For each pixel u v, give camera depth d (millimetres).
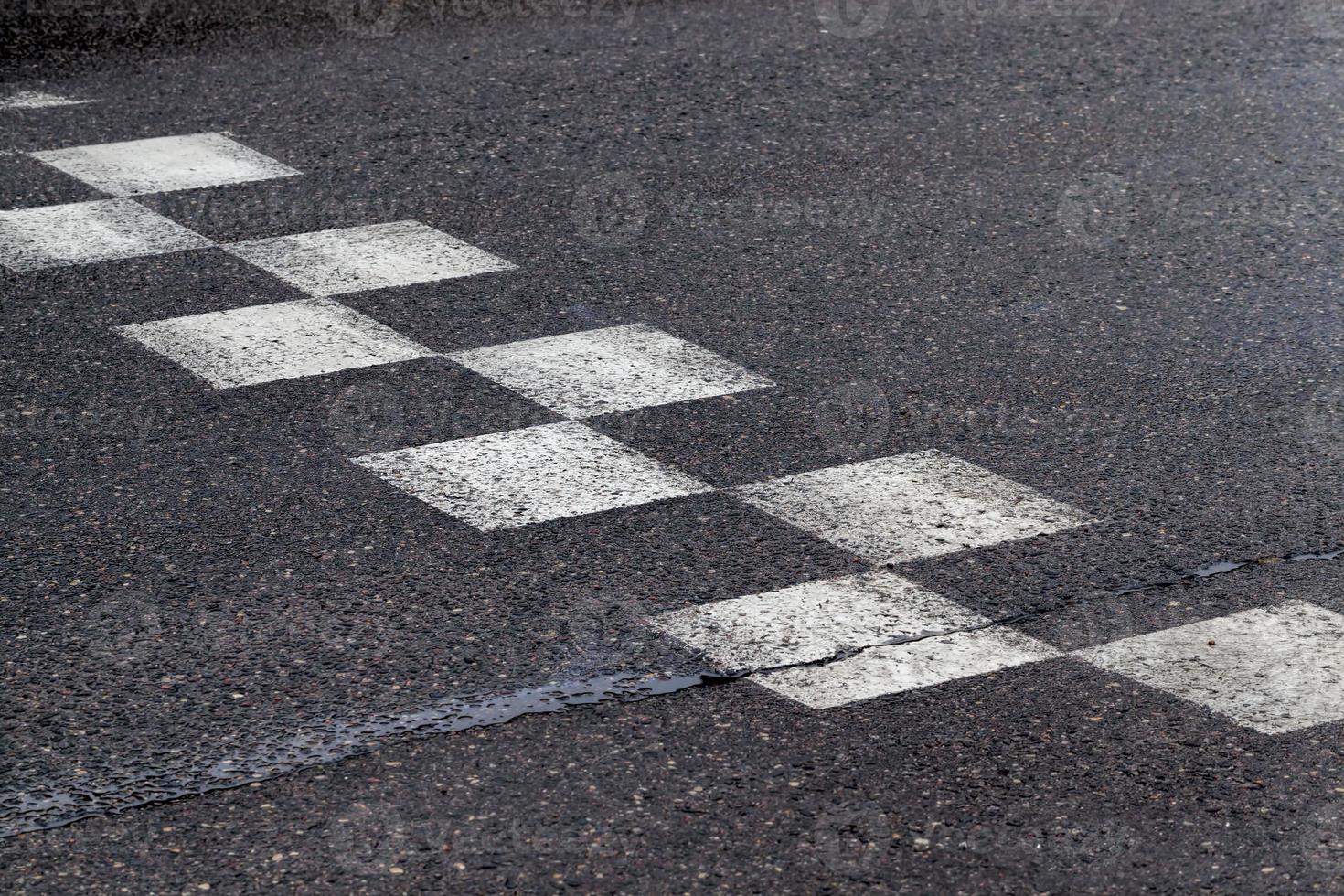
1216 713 11195
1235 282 17953
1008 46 25391
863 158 21266
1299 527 13477
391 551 13062
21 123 22219
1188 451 14641
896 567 12938
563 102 23047
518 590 12586
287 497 13852
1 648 11820
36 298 17391
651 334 16859
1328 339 16656
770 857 9844
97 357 16219
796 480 14188
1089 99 23312
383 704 11258
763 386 15789
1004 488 14070
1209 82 23953
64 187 20219
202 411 15234
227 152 21344
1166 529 13453
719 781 10516
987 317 17188
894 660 11773
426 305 17406
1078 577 12820
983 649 11914
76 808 10250
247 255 18500
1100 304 17438
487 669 11641
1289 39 25719
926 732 11000
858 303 17516
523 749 10820
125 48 24984
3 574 12727
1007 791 10430
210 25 26047
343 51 24969
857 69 24328
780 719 11133
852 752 10805
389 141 21734
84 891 9562
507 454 14547
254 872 9711
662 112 22766
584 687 11461
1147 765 10680
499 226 19328
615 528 13438
